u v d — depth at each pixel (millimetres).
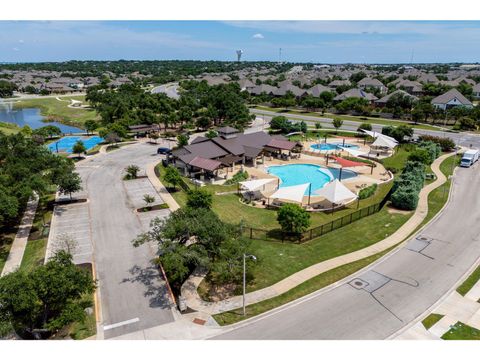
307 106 132875
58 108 146375
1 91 176875
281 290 28750
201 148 63375
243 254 25750
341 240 37125
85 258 34094
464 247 35438
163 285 29859
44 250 35500
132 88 153750
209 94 129625
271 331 24203
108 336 23844
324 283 29516
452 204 46562
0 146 57000
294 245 36188
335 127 98000
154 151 77188
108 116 105438
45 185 41312
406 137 84875
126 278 30859
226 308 26734
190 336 23828
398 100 122750
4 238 38062
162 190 52844
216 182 57344
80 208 46094
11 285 20766
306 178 60281
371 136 81250
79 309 22625
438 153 70938
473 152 65250
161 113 110812
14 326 21906
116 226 41000
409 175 49688
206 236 28750
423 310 26219
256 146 69750
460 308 26438
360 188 54219
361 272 31125
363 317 25484
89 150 78500
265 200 49375
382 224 40750
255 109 138000
